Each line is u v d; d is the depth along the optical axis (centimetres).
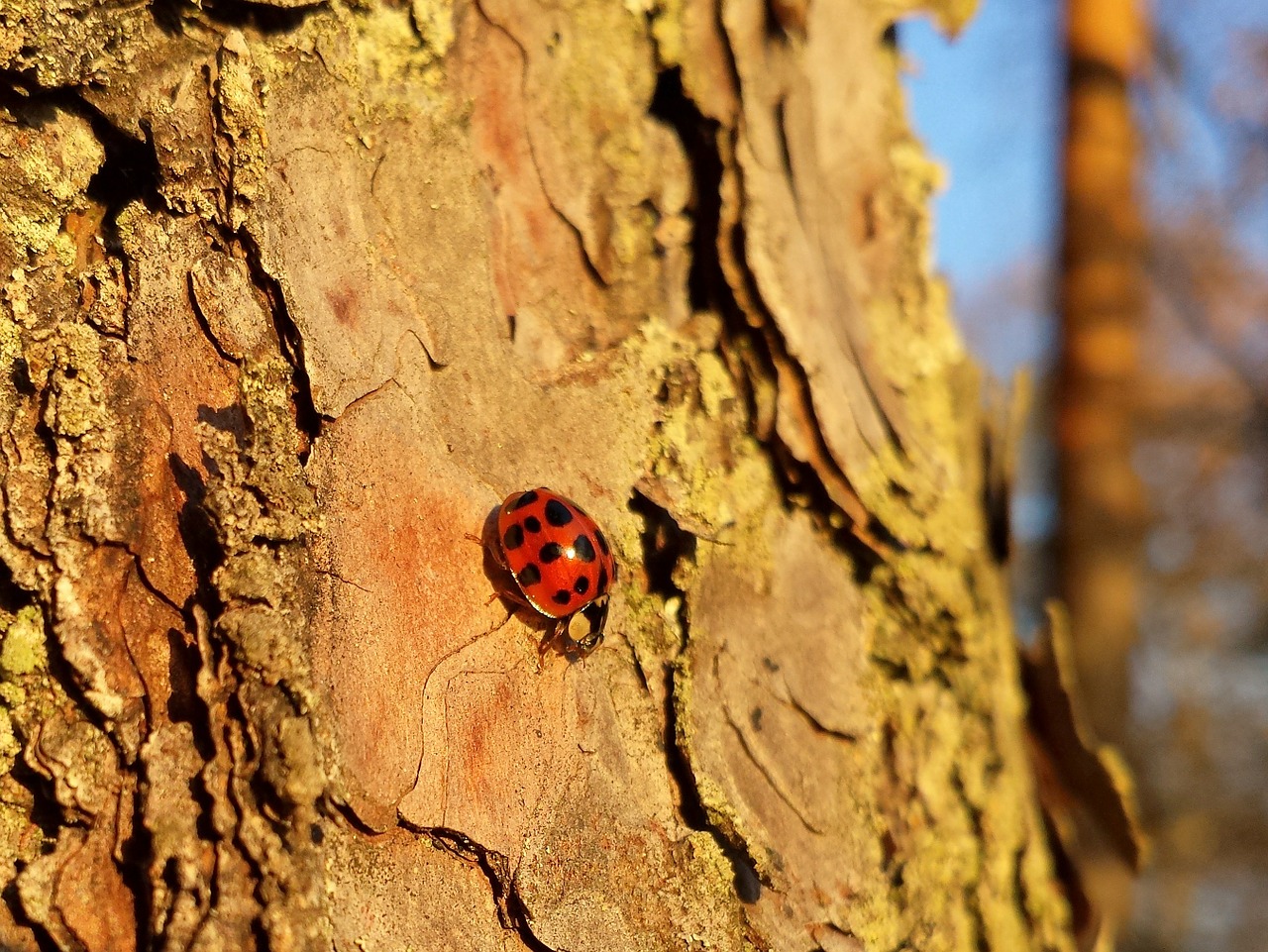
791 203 10
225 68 9
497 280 10
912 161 11
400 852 9
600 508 10
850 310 11
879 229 11
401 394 9
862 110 11
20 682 9
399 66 9
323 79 9
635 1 10
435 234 9
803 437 10
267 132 9
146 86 9
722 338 10
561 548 9
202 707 9
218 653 9
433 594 9
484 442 9
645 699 10
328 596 9
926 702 10
